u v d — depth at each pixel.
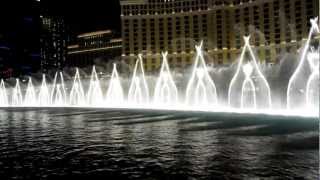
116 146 35.81
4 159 30.41
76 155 31.69
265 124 50.50
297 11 162.88
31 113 95.69
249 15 182.38
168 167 26.41
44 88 162.25
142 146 35.34
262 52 175.00
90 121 65.00
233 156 29.39
